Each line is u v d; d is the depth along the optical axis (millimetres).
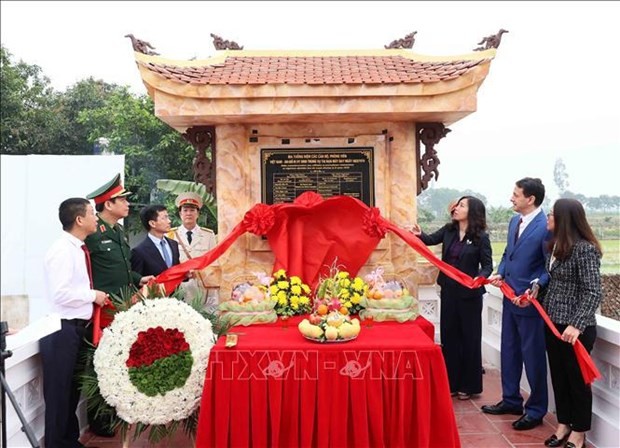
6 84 12156
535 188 4027
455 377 4711
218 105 4125
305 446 3273
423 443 3238
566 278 3541
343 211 4473
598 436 3625
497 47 4215
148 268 4516
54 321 3105
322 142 4570
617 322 3762
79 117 12008
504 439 3848
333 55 4895
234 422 3293
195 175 4598
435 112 4188
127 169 11141
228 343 3393
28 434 2697
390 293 4082
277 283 4184
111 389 3389
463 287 4574
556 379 3684
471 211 4531
